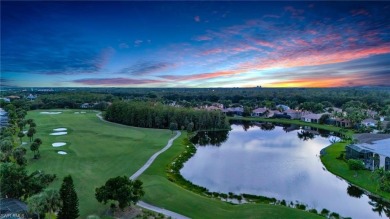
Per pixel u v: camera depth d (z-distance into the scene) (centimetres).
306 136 10962
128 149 7844
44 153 7175
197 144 9388
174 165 6612
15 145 8000
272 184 5519
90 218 3070
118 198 3844
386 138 7756
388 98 19575
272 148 8719
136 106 13238
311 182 5644
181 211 4069
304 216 3919
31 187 4066
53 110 18200
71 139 9094
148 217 3853
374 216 4188
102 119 14175
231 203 4525
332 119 13362
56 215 3828
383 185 5044
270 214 3941
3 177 4028
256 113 17012
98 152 7438
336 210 4388
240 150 8444
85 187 4906
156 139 9388
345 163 6656
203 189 5141
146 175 5662
